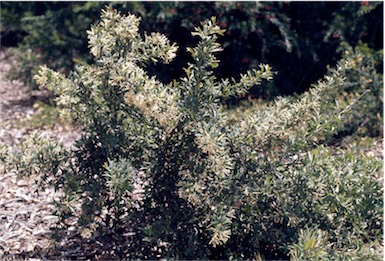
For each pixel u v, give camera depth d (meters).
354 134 5.72
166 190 3.42
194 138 3.27
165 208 3.42
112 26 3.39
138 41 3.42
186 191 3.15
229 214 3.11
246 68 6.94
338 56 7.17
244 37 6.92
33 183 4.66
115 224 3.55
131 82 3.10
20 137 6.26
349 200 3.30
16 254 3.73
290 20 7.11
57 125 6.59
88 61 7.54
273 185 3.30
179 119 3.26
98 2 7.07
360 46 6.59
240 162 3.35
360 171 3.59
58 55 7.85
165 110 3.12
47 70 3.43
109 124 3.44
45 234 3.97
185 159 3.31
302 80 7.28
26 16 8.62
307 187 3.29
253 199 3.29
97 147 3.49
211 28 3.28
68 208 3.37
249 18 6.71
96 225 3.35
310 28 7.22
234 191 3.23
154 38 3.45
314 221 3.43
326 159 3.42
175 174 3.39
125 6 6.73
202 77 3.30
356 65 6.09
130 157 3.43
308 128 3.43
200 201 3.20
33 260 3.65
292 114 3.34
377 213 3.54
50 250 3.60
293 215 3.25
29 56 8.10
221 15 6.69
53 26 7.85
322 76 7.28
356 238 3.36
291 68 7.27
